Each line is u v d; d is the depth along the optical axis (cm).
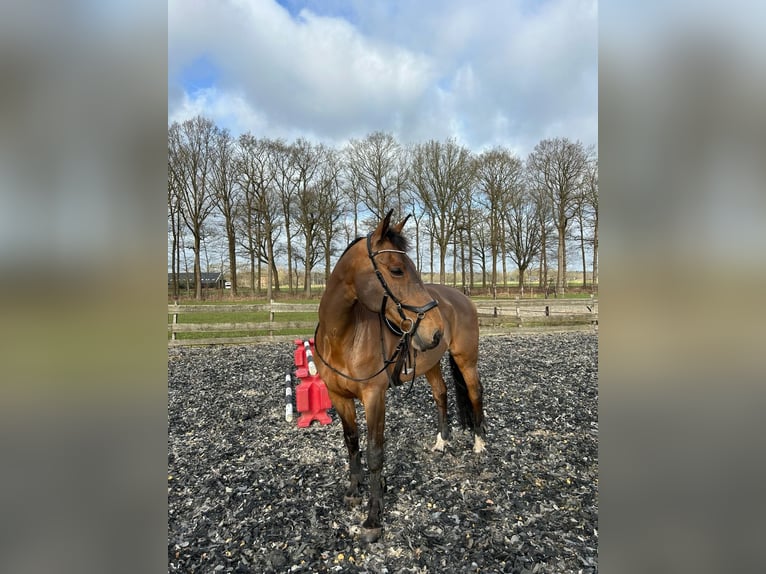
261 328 906
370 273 216
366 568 205
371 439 234
